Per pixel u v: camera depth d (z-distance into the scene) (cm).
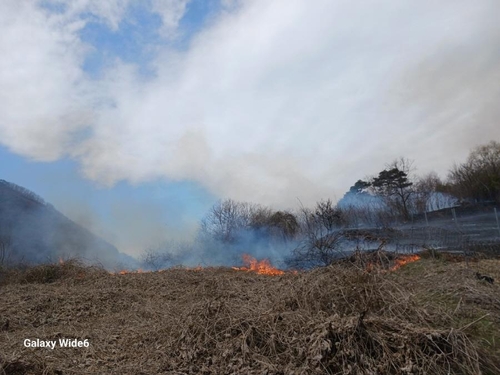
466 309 466
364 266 545
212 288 744
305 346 380
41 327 610
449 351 371
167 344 445
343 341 369
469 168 2992
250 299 602
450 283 559
